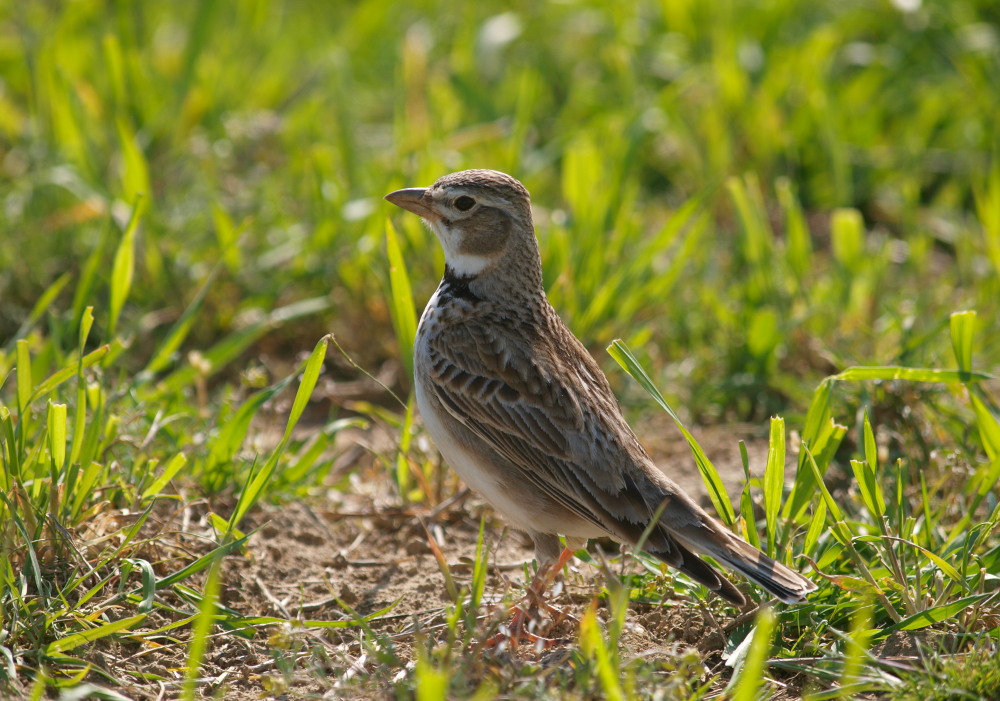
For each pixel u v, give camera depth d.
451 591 8.36
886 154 17.20
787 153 16.97
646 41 18.64
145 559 9.22
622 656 8.15
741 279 14.62
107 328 12.48
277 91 18.06
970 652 7.91
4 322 13.91
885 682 7.67
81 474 9.20
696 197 12.91
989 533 9.24
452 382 9.37
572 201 14.23
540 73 18.55
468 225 9.65
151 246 13.91
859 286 13.81
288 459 10.74
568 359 9.47
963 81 17.72
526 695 7.46
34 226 14.47
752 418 12.77
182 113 16.56
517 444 9.11
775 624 8.41
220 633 8.56
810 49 17.59
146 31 18.94
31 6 19.05
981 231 15.98
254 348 14.09
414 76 16.73
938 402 11.29
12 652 7.83
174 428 11.13
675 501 8.66
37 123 15.84
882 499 9.02
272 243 14.55
